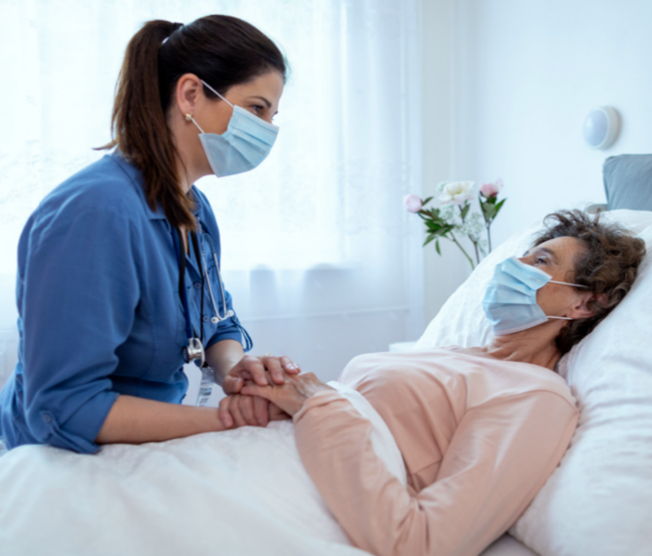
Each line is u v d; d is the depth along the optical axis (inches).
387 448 33.7
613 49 72.7
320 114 98.0
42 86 79.0
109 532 25.8
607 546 27.3
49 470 29.5
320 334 103.1
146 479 29.2
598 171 76.5
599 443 32.2
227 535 25.8
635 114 69.6
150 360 36.7
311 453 31.3
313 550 25.5
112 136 37.0
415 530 27.9
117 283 30.8
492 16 99.1
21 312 33.2
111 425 31.6
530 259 46.3
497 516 30.7
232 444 32.7
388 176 103.3
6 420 36.5
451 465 33.1
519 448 32.3
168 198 35.3
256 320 97.2
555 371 45.7
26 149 79.7
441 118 111.7
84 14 81.4
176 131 37.7
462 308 60.5
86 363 29.8
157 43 36.6
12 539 24.9
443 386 38.6
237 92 36.9
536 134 89.3
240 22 37.0
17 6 78.6
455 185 83.9
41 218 30.6
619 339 38.8
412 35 102.7
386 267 105.3
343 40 99.2
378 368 42.2
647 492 28.0
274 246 96.0
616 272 43.2
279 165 94.5
